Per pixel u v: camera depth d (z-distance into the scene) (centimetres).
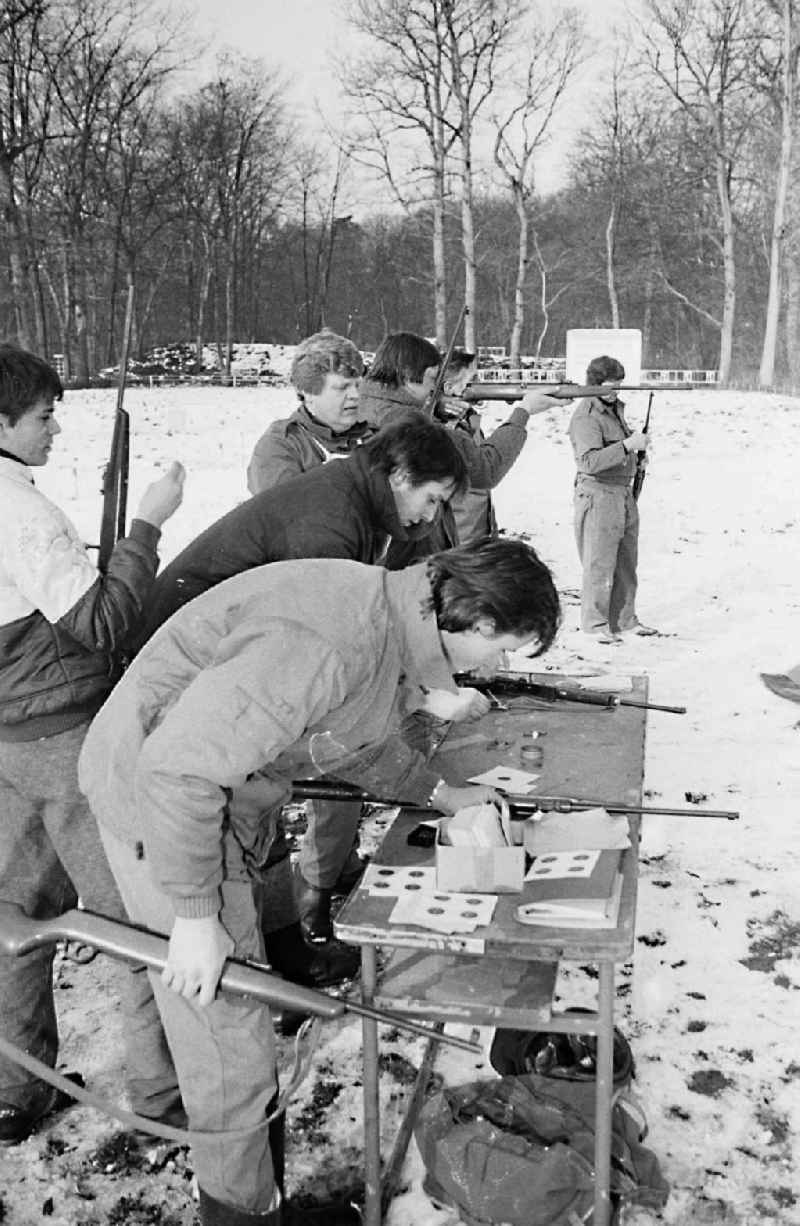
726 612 777
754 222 4181
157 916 219
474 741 304
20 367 243
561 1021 219
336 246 5862
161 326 5562
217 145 4022
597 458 683
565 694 335
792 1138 276
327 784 262
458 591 205
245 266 4947
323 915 351
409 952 242
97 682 253
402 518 290
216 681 197
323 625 200
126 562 248
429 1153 248
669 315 5359
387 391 406
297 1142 276
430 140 3306
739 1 3281
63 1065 304
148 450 1463
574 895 219
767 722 559
